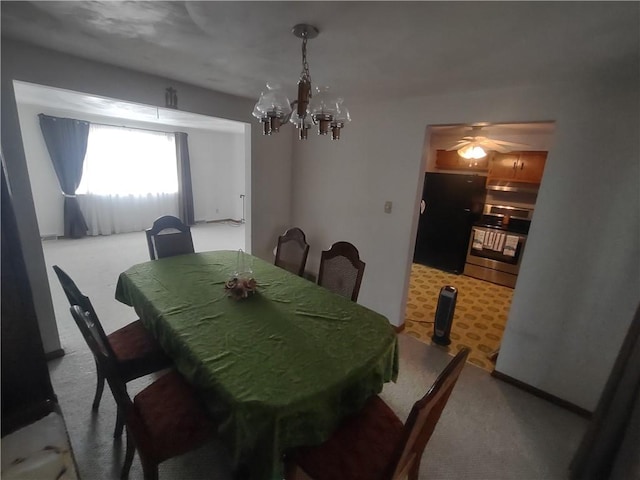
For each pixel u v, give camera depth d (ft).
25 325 2.44
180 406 4.46
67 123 16.05
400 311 9.53
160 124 19.57
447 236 14.84
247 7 4.06
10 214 2.23
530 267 6.85
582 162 5.99
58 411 2.68
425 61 5.58
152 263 7.51
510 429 6.11
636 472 3.91
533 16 3.87
